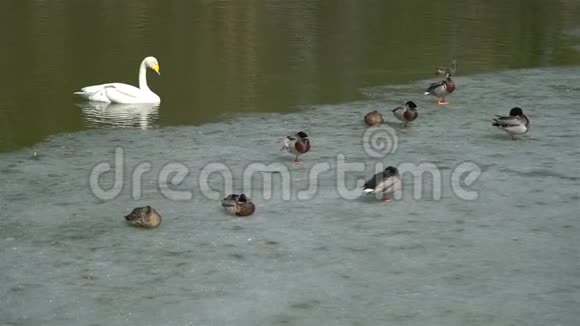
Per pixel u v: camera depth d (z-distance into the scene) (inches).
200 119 904.9
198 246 568.7
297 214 627.5
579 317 467.2
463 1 1939.0
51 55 1268.5
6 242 573.9
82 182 697.6
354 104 976.3
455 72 1159.0
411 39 1432.1
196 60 1243.2
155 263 542.3
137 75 1139.3
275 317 470.3
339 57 1268.5
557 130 854.5
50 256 552.4
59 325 462.0
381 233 590.9
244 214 619.5
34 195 665.6
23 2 1815.9
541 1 1943.9
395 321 464.8
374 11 1770.4
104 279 519.5
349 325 460.4
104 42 1376.7
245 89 1051.9
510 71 1168.2
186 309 480.4
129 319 468.8
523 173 716.0
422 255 553.6
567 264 538.3
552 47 1352.1
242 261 544.7
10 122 888.3
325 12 1748.3
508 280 515.5
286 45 1366.9
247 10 1755.7
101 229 598.9
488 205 644.1
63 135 839.7
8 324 462.3
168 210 637.3
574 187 681.0
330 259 547.8
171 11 1724.9
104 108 956.6
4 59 1235.2
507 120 797.9
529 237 582.2
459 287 506.3
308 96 1015.6
